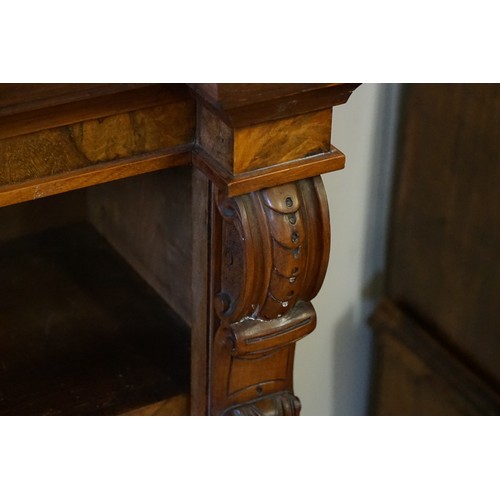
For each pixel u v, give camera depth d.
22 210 1.14
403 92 1.12
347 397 1.30
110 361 0.99
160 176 0.98
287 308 0.84
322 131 0.78
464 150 1.08
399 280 1.21
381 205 1.18
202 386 0.93
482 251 1.10
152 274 1.06
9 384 0.96
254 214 0.79
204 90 0.72
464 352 1.16
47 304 1.06
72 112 0.75
